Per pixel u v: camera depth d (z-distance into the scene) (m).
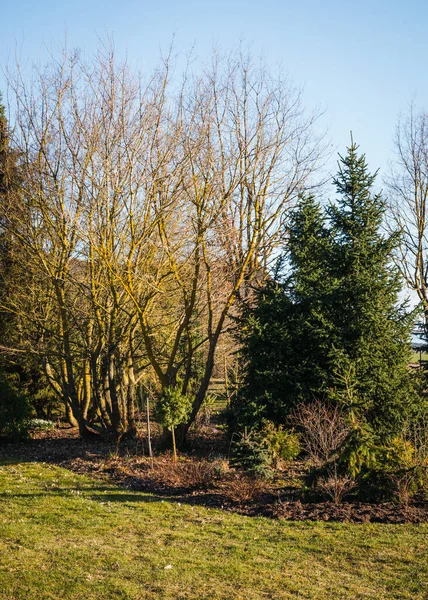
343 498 10.10
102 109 17.23
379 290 15.45
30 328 21.02
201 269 18.59
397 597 6.18
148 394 24.50
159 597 6.12
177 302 21.08
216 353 22.53
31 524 8.85
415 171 25.95
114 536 8.29
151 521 9.16
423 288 25.94
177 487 11.71
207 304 18.84
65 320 19.16
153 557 7.36
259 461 12.22
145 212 17.38
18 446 18.69
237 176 17.41
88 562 7.12
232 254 18.70
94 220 17.11
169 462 13.98
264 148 17.61
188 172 17.06
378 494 9.86
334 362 14.54
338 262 15.96
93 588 6.33
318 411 13.97
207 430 20.42
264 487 11.20
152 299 19.08
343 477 10.13
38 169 17.36
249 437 13.10
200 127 17.12
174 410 14.86
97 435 20.12
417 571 6.85
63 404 24.95
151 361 17.30
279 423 15.08
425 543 7.78
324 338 15.29
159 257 18.58
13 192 18.06
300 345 15.71
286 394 15.28
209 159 16.86
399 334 15.37
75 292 20.72
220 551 7.66
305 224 17.31
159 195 17.17
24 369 23.81
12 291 21.59
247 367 16.45
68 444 18.70
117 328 19.62
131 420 19.08
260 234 18.06
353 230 15.91
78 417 19.91
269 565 7.12
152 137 17.09
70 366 19.72
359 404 11.78
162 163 16.92
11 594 6.15
